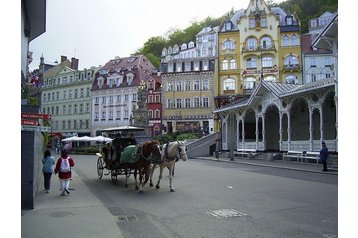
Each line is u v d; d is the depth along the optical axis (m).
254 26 65.31
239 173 22.38
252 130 46.22
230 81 66.00
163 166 15.27
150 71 86.06
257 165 29.42
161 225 8.91
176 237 7.87
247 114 44.97
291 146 33.88
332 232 8.12
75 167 28.27
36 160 13.14
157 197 13.12
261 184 16.72
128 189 15.34
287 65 63.94
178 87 71.19
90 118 85.62
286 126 41.00
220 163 32.78
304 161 30.48
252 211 10.46
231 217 9.70
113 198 12.99
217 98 64.88
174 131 67.25
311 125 31.22
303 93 31.08
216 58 67.12
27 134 10.96
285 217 9.64
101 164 19.75
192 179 18.84
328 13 80.62
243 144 42.34
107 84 83.69
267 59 64.75
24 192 10.88
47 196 13.56
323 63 63.22
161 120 71.38
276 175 21.09
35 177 12.42
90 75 87.50
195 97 70.06
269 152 37.94
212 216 9.85
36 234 8.06
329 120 34.22
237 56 65.94
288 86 36.56
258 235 7.93
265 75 64.25
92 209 10.93
